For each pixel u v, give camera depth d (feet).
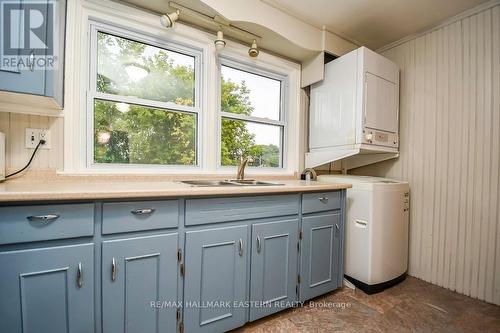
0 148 3.75
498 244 5.69
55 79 3.72
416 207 7.23
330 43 7.29
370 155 8.00
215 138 6.46
